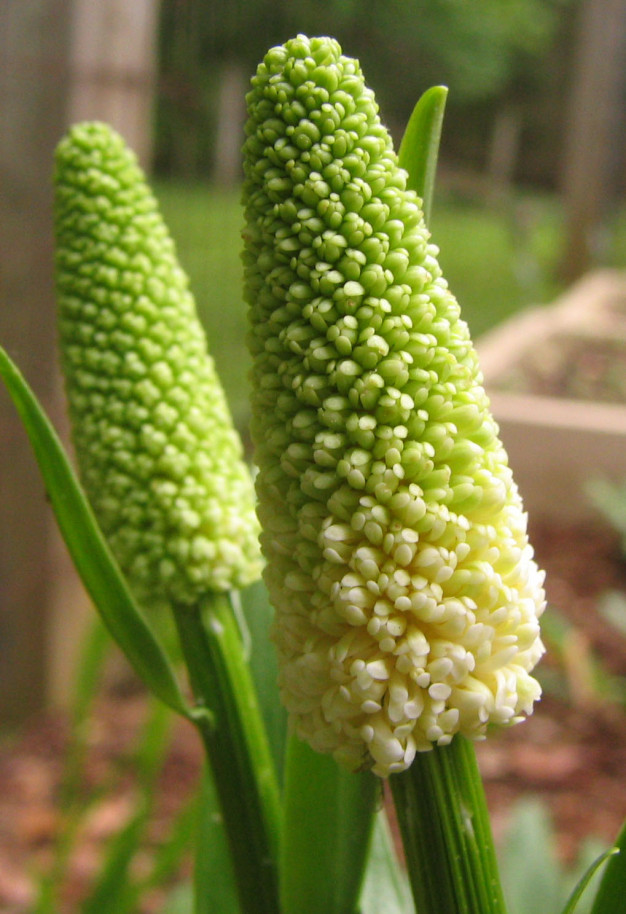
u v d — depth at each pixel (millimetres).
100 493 172
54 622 588
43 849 514
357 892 158
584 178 1864
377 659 124
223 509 173
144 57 512
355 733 127
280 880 164
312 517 122
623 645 688
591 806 527
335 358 119
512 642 126
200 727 175
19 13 476
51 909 342
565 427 866
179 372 172
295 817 154
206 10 590
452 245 2092
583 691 619
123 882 320
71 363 171
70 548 161
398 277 120
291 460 122
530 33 2875
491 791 542
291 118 117
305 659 126
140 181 172
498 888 137
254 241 121
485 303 1705
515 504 131
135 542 172
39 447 153
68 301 170
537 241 2340
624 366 1184
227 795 175
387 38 1688
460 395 123
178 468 170
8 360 146
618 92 1851
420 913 138
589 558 816
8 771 566
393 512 120
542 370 1168
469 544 123
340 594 120
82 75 491
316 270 117
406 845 138
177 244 710
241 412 589
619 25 1801
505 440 888
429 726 124
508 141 2742
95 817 528
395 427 119
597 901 146
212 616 176
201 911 219
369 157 119
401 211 120
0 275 477
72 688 607
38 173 485
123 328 169
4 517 551
